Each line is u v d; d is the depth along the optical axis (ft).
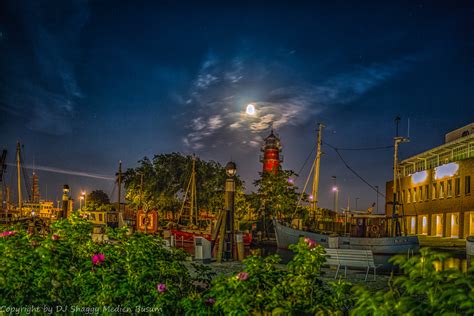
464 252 124.67
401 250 102.89
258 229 209.46
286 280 22.33
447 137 207.21
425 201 197.67
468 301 14.76
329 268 72.33
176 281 26.55
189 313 21.56
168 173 272.92
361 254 58.23
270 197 202.08
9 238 28.76
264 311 20.58
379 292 16.38
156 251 27.35
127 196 272.51
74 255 28.07
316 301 21.91
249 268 22.82
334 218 201.46
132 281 23.29
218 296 21.15
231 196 76.64
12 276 24.11
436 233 187.11
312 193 177.78
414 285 16.38
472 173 159.74
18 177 220.02
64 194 140.97
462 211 164.25
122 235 29.19
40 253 24.77
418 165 223.71
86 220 31.60
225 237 75.51
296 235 123.24
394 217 133.59
